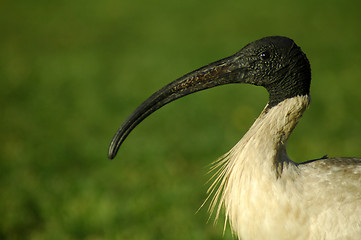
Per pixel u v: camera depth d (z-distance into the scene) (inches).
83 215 359.3
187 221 348.5
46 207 370.6
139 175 424.5
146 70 815.7
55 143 510.9
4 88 730.8
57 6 1430.9
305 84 211.8
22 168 445.1
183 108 608.1
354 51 866.1
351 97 613.9
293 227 202.1
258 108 598.5
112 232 339.0
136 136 525.0
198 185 400.5
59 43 1038.4
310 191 202.7
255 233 207.2
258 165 203.2
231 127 539.5
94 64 861.2
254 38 1007.0
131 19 1252.5
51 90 717.9
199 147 484.1
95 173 433.1
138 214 360.8
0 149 495.5
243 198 206.2
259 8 1305.4
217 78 216.5
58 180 419.2
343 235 199.2
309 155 432.1
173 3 1439.5
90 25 1206.9
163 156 464.1
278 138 205.6
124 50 964.6
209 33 1074.7
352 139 472.4
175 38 1048.2
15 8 1416.1
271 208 201.6
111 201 373.7
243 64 213.2
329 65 780.6
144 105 220.4
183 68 815.1
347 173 205.0
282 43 209.9
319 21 1123.9
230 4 1387.8
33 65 867.4
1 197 384.5
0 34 1128.8
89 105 639.8
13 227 349.7
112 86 732.0
